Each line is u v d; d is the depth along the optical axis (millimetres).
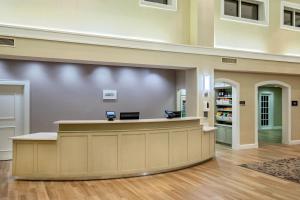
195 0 7805
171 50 7254
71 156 5285
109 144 5422
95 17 6742
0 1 5918
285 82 9852
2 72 6996
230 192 4711
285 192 4711
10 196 4469
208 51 7824
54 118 7578
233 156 7660
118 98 8430
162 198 4434
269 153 8109
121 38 6574
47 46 5922
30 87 7316
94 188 4895
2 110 7113
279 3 9516
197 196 4523
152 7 7445
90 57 6312
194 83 7812
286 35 9664
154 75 8969
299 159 7266
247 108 8992
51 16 6305
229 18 8555
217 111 9922
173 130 6051
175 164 6074
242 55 8414
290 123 9945
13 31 5633
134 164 5598
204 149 6887
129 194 4605
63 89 7703
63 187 4938
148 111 8859
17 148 5285
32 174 5270
